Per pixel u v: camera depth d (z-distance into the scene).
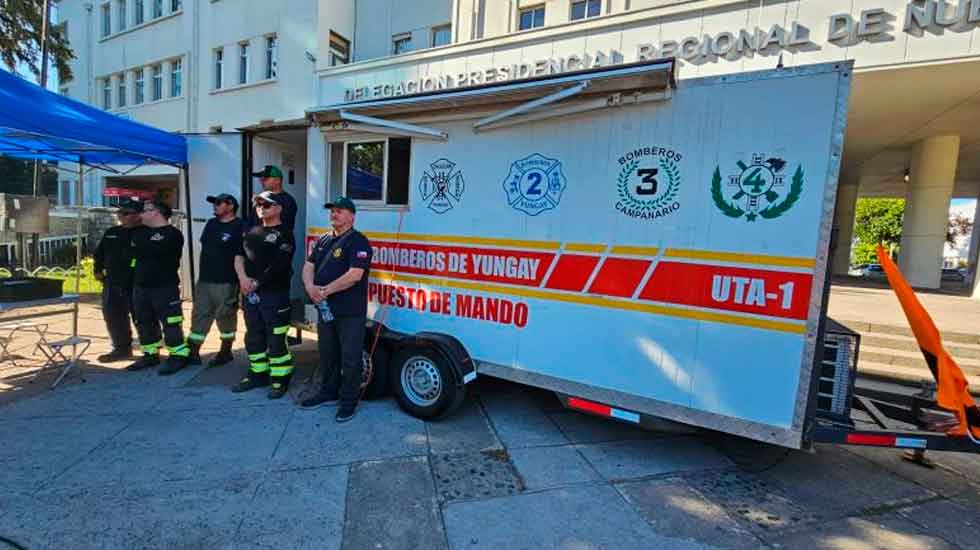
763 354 2.75
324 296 3.68
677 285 2.99
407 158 4.11
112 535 2.37
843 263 18.02
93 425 3.58
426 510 2.68
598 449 3.49
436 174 3.92
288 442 3.42
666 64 2.84
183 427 3.59
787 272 2.66
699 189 2.89
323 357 4.08
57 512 2.53
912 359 5.16
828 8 6.91
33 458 3.07
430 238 3.99
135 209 4.93
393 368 4.05
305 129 6.02
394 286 4.21
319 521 2.55
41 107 4.37
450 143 3.84
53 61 16.88
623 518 2.67
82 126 4.93
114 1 20.62
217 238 4.87
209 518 2.53
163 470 2.98
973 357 5.29
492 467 3.18
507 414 4.09
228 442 3.39
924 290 10.52
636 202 3.10
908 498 2.99
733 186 2.79
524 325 3.57
